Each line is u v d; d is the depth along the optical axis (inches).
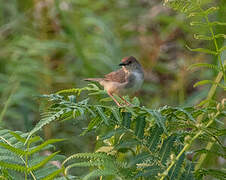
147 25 631.2
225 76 228.7
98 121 216.1
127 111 212.2
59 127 367.9
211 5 307.6
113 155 219.5
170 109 216.5
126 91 437.7
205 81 225.5
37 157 203.3
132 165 201.5
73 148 336.8
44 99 239.8
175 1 225.9
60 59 543.2
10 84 465.4
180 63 554.3
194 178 209.2
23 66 482.6
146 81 573.6
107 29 583.2
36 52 504.4
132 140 210.1
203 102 233.1
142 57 596.4
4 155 201.6
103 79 439.5
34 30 566.9
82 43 562.3
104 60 536.7
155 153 205.8
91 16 603.2
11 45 523.5
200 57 539.8
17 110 416.2
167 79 572.4
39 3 579.5
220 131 211.6
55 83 491.8
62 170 187.2
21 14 583.5
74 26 571.2
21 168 183.5
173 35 572.1
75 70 524.7
